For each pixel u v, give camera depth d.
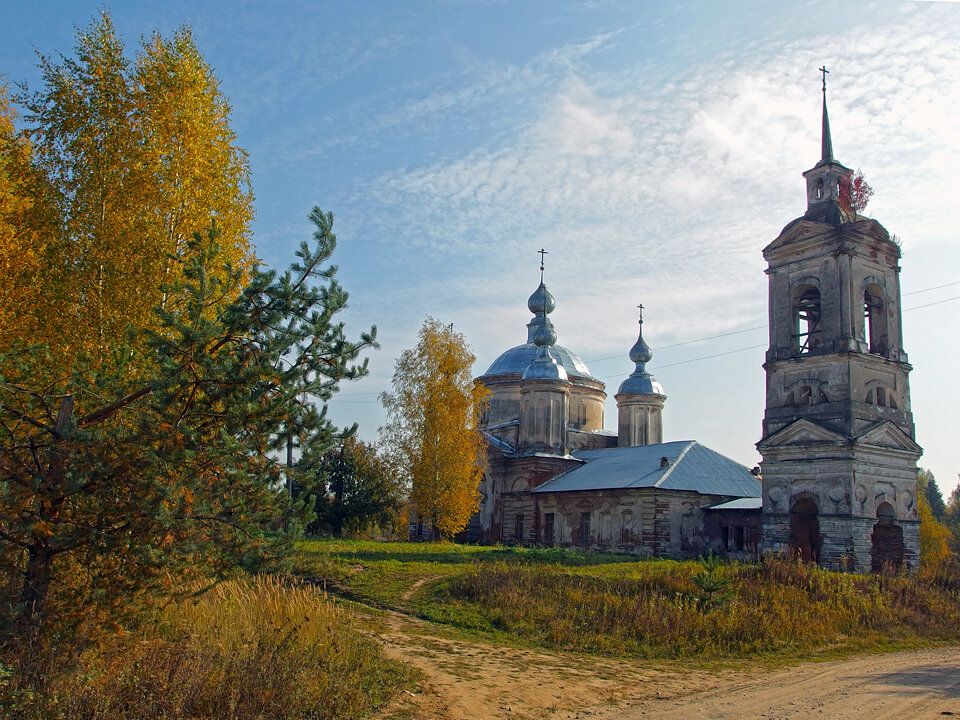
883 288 37.47
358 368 11.68
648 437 58.56
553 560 33.69
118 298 18.41
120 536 10.04
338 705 10.95
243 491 11.07
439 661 14.76
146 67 20.12
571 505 46.84
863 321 36.31
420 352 46.81
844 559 33.34
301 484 11.67
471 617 19.77
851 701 13.11
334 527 55.81
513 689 13.24
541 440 51.69
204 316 10.41
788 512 35.81
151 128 19.89
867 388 35.66
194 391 10.50
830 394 35.56
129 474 9.99
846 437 33.97
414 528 55.38
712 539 42.59
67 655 10.38
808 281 37.38
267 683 10.87
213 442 10.61
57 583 10.91
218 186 20.41
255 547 11.03
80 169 19.36
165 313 10.10
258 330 10.88
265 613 14.68
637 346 61.06
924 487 98.69
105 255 18.64
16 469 10.01
